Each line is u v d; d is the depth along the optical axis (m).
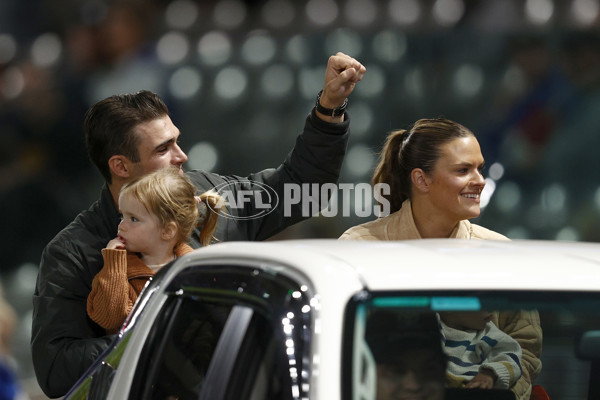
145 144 13.23
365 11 28.81
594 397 8.82
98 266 12.70
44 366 12.23
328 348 6.52
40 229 28.70
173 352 8.49
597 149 28.03
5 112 29.36
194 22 29.75
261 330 7.11
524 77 28.48
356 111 27.91
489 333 9.31
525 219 27.89
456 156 13.02
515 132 28.27
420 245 8.40
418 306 6.99
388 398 6.82
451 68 28.44
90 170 29.31
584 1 28.84
